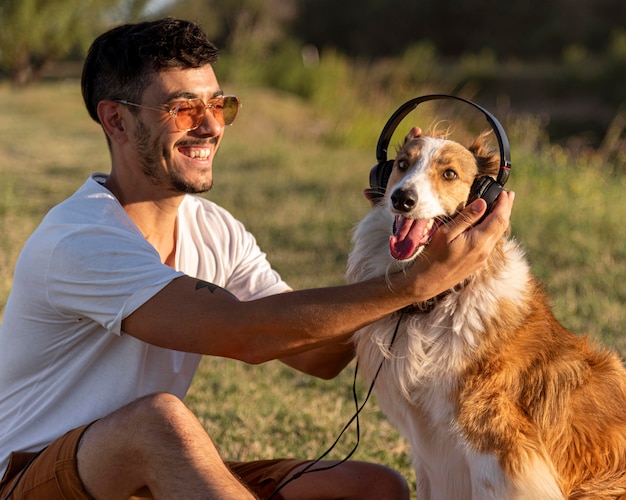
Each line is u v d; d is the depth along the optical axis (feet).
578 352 10.27
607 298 20.77
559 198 30.91
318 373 11.02
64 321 8.40
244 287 10.24
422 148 10.43
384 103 60.29
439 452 9.94
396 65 73.67
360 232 10.53
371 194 10.53
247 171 42.83
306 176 40.50
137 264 8.11
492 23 146.51
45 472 7.93
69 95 90.84
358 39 154.61
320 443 13.74
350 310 7.81
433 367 9.62
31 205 33.24
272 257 25.49
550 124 91.35
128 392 8.63
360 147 54.60
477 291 9.61
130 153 8.94
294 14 150.51
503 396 9.42
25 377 8.61
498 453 9.23
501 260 9.93
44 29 105.29
